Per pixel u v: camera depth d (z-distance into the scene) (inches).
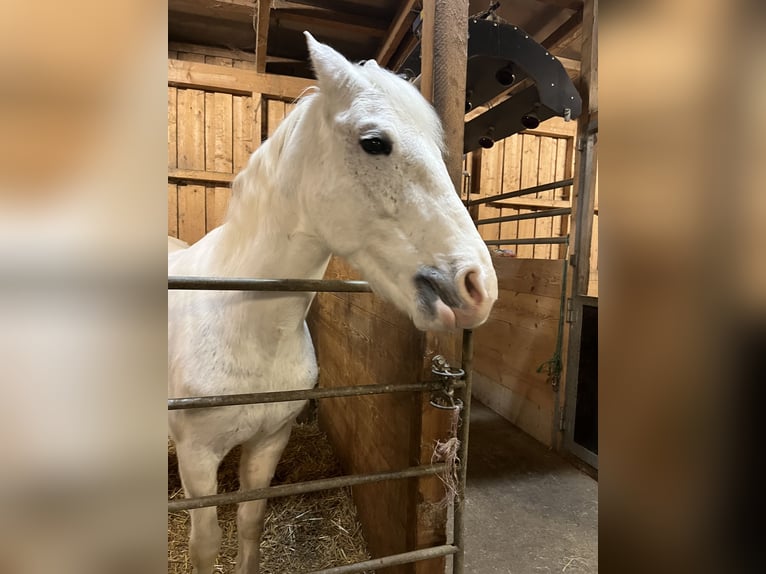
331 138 30.4
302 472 73.3
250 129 116.6
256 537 44.7
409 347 41.3
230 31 113.7
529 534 63.9
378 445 52.6
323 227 32.0
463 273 27.0
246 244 37.0
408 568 41.8
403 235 29.0
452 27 35.4
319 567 53.8
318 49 30.8
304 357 41.4
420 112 30.0
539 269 98.6
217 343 36.5
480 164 141.6
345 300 70.6
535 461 87.2
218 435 37.0
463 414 38.2
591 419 84.7
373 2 92.7
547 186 96.8
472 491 75.2
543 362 96.6
